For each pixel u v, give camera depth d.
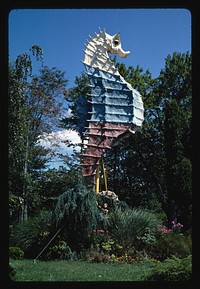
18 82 13.46
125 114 15.91
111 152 29.97
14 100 13.41
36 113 23.89
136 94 16.20
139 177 30.33
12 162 14.34
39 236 12.27
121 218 12.45
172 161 20.08
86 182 15.22
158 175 29.45
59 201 12.06
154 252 11.87
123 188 30.12
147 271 8.68
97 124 15.66
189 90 28.94
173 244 11.76
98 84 15.97
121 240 12.08
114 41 16.77
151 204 28.95
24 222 13.33
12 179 18.36
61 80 25.12
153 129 29.05
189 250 11.67
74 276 8.27
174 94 29.16
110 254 11.81
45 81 24.91
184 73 28.91
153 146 28.86
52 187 24.28
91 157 15.42
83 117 16.20
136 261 11.16
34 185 20.23
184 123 21.16
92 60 16.22
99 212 12.59
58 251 11.63
